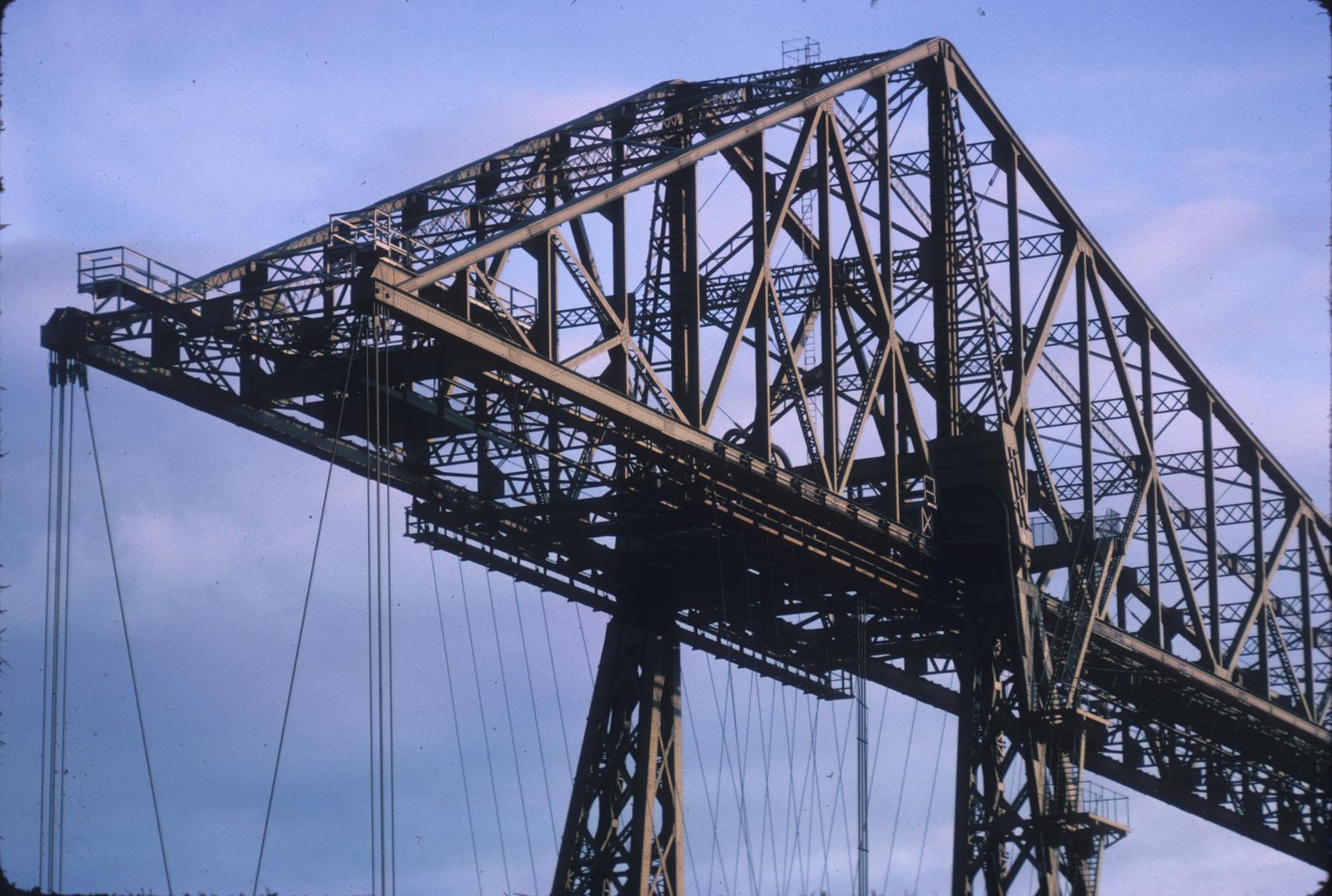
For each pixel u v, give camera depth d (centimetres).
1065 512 9019
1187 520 11006
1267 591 11250
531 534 7894
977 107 9000
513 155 7925
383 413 7119
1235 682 11056
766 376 7544
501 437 7412
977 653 8250
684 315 7669
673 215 7781
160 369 6875
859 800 8162
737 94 8219
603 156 8150
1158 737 10650
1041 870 7956
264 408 7069
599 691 8269
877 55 8450
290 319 6712
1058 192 9444
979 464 8312
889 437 8094
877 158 8388
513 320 6812
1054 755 8156
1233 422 11200
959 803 8056
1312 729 10988
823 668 8988
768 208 8181
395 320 6412
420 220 7406
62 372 6712
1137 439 10075
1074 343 9712
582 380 6706
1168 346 10700
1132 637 9469
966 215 8525
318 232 7231
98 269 6775
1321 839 10581
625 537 8106
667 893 8069
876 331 8488
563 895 7962
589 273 7256
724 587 8338
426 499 7638
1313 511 11975
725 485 7462
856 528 7794
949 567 8344
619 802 8138
